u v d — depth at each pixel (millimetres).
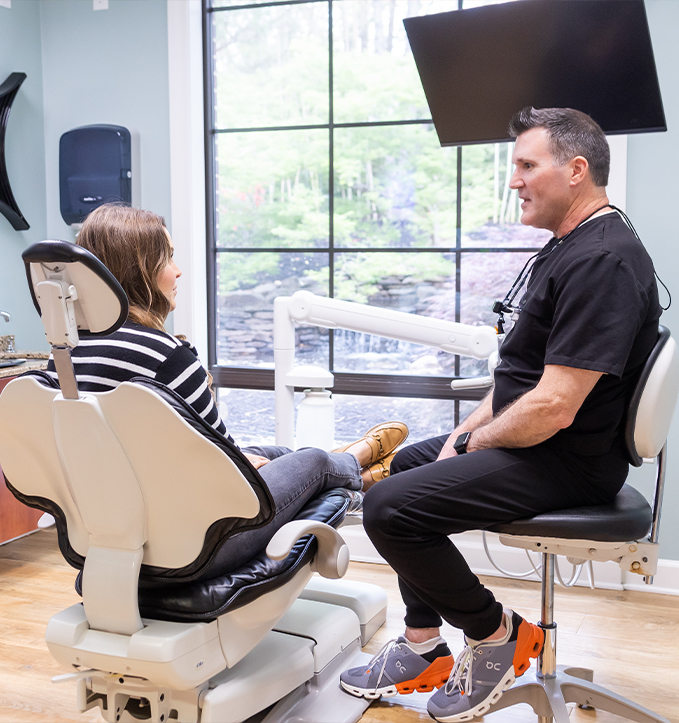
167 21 2887
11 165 2979
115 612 1231
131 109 2980
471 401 2799
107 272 1070
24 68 3000
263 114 2951
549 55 1872
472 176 2752
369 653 1957
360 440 2236
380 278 2887
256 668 1540
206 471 1139
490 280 2770
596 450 1406
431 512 1409
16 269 3047
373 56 2809
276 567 1362
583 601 2318
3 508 2611
